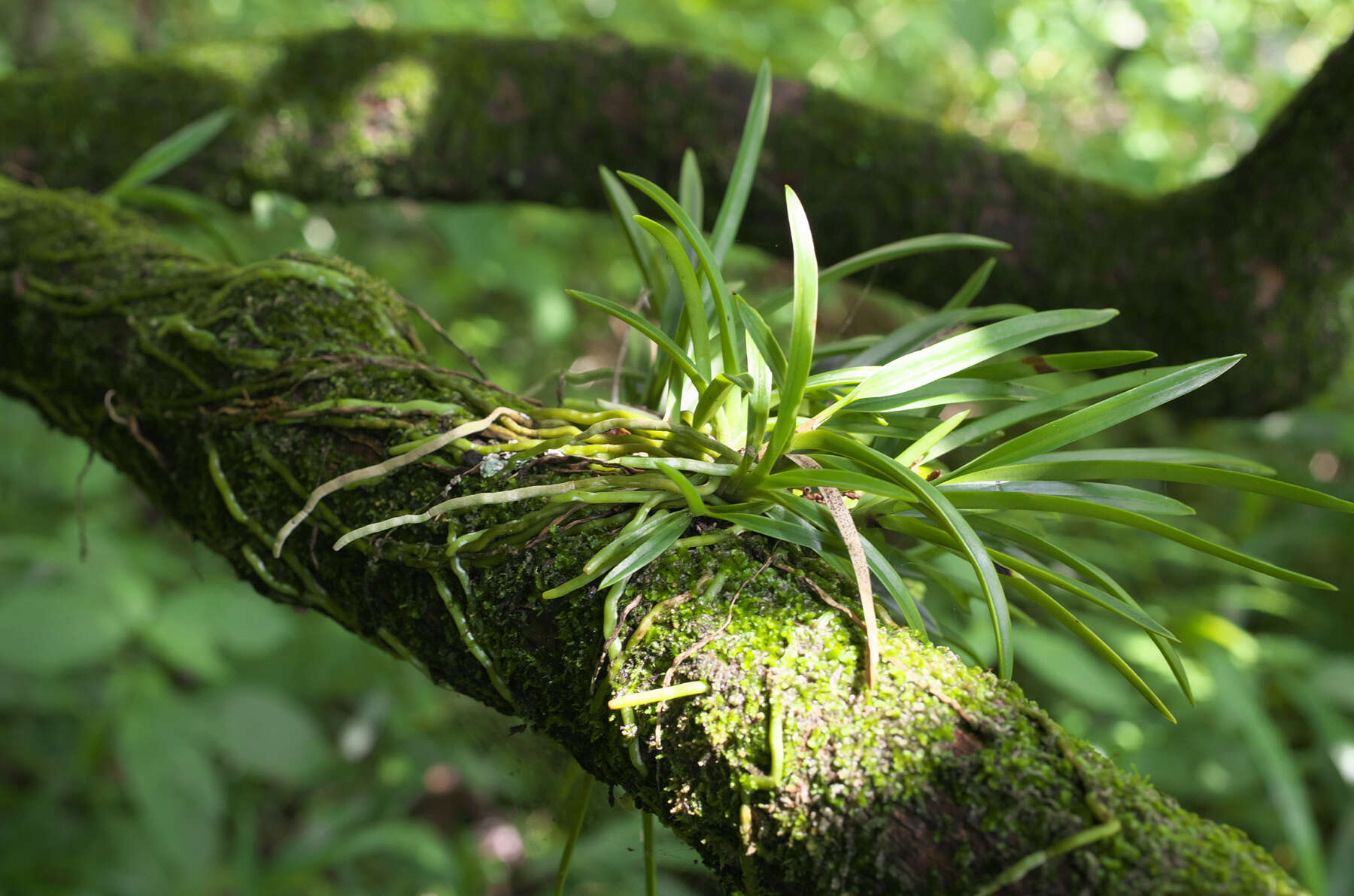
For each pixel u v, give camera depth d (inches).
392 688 104.1
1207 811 82.9
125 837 88.7
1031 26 110.0
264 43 59.3
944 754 34.4
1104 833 33.5
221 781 97.0
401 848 89.9
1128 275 53.7
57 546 84.1
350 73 57.3
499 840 101.4
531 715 37.7
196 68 57.7
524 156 58.7
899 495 36.4
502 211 90.2
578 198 61.1
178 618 82.5
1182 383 36.9
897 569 40.4
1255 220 51.8
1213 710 81.0
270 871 88.8
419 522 37.9
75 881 85.5
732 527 37.3
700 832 35.7
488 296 116.6
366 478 38.3
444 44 58.9
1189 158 109.0
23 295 43.8
